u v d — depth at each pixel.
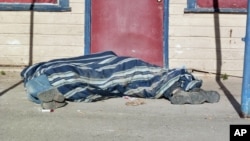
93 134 6.10
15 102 7.48
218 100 7.71
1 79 9.00
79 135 6.05
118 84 7.68
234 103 7.66
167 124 6.55
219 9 9.30
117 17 9.37
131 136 6.04
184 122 6.65
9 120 6.60
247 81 6.79
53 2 9.33
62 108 7.21
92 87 7.55
